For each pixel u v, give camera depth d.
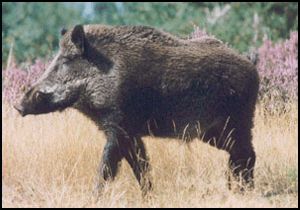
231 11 38.97
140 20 42.56
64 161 17.08
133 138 15.55
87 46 15.38
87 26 15.78
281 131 19.31
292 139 18.48
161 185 16.05
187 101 15.62
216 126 16.02
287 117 20.17
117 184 15.70
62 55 15.47
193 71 15.59
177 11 41.34
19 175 16.67
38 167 16.91
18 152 17.14
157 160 16.95
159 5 42.44
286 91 21.45
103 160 15.41
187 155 17.11
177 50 15.73
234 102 15.81
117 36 15.62
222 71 15.73
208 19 36.88
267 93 21.47
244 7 39.34
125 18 43.91
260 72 22.20
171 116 15.63
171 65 15.55
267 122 19.95
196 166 16.75
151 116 15.57
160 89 15.50
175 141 17.09
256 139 18.66
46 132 18.08
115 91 15.31
